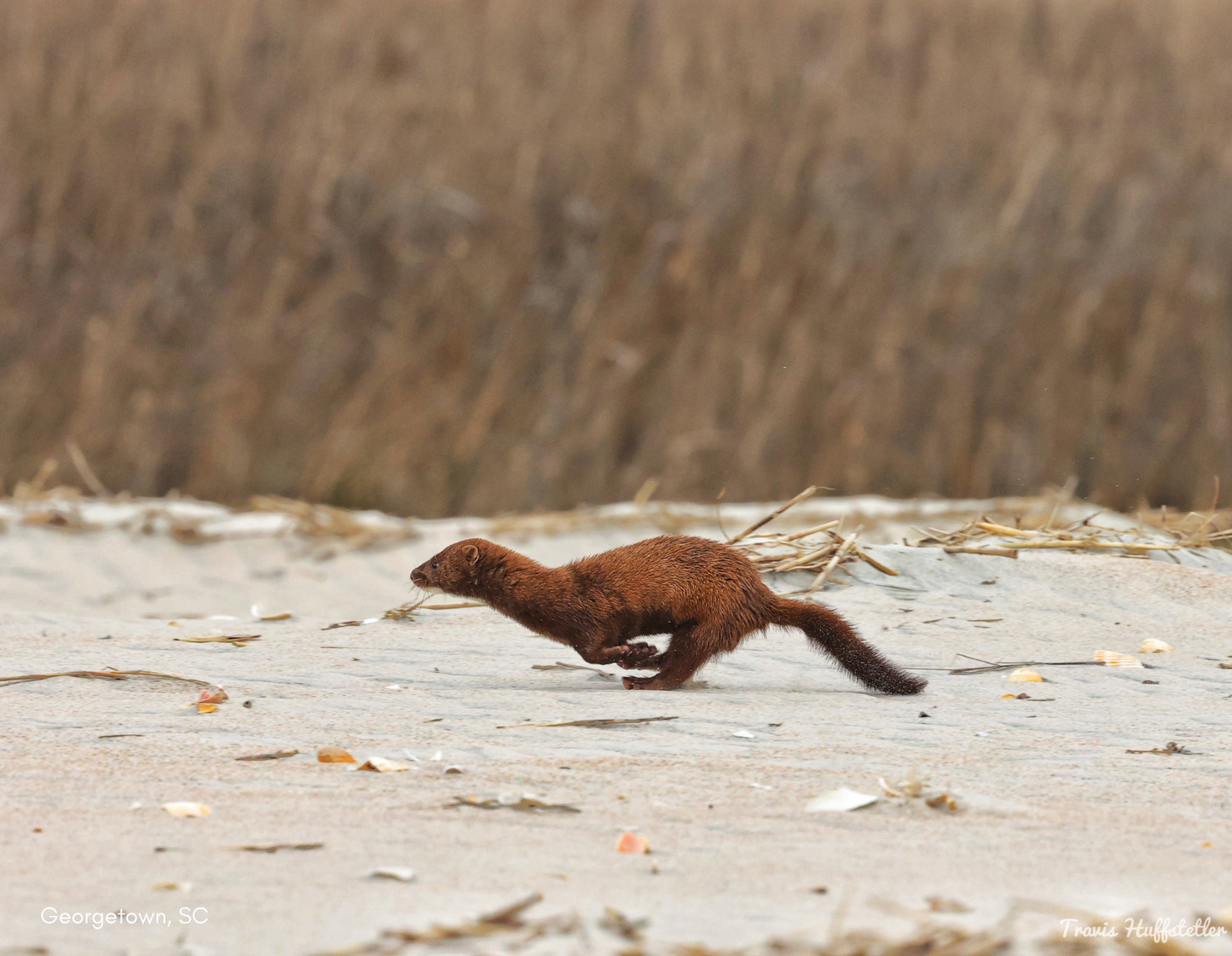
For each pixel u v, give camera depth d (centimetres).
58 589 3272
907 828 1234
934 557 2736
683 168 5891
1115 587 2614
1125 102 6200
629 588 1994
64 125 6006
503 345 5509
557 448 5253
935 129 6050
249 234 5775
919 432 5356
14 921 968
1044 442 5375
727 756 1505
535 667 2058
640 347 5497
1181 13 6556
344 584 3362
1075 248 5738
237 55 6222
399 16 6481
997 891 1059
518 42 6369
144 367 5481
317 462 5250
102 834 1184
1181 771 1470
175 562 3538
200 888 1045
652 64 6244
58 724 1616
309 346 5531
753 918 988
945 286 5612
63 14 6300
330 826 1213
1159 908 1023
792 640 2272
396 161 5947
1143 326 5612
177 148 6009
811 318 5531
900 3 6550
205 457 5266
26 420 5388
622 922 967
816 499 4559
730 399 5344
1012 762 1505
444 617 2430
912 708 1806
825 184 5828
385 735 1586
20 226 5828
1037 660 2138
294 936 941
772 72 6197
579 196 5850
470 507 5103
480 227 5781
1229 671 2086
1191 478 5347
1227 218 5831
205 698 1748
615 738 1590
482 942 929
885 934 952
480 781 1379
